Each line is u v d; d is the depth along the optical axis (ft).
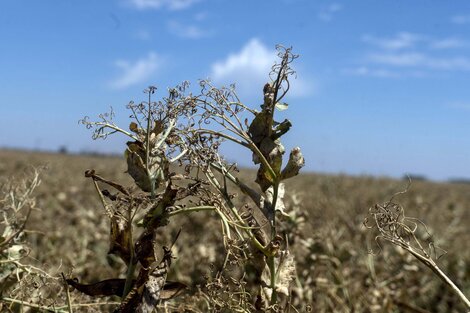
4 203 10.23
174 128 7.81
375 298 14.96
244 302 8.16
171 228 17.74
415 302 17.25
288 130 8.12
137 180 7.58
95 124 7.71
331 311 14.07
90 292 7.88
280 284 7.99
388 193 41.88
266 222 8.16
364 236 20.88
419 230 25.20
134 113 7.70
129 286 7.63
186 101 7.79
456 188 126.11
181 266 15.71
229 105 7.97
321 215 25.96
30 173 10.85
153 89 7.72
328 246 16.57
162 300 7.91
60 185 46.34
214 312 8.15
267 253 7.84
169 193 7.52
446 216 44.88
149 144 7.65
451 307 17.35
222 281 8.35
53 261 16.55
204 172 7.94
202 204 7.80
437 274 7.66
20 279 9.59
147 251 7.57
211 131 7.89
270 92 8.09
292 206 13.93
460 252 24.17
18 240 9.93
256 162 8.11
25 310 9.37
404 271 17.54
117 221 7.68
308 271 14.16
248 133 8.14
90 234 19.52
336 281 15.80
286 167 8.04
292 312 12.12
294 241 13.57
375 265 17.75
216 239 16.69
